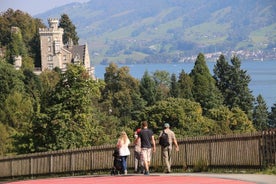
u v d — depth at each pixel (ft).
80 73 211.82
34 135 206.69
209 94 613.93
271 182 99.25
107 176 127.54
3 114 476.54
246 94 638.94
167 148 125.18
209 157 128.26
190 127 350.64
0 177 178.29
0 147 310.45
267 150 118.11
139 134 123.54
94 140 211.61
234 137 123.44
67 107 209.05
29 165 170.81
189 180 105.09
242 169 122.11
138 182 104.99
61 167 161.99
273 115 613.93
